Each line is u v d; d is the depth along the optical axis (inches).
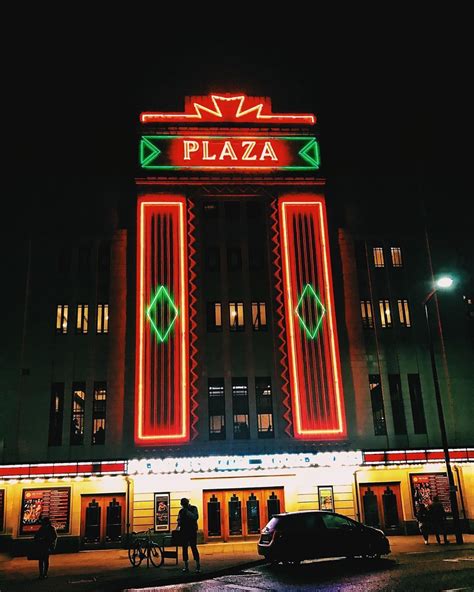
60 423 1171.3
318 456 1136.8
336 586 572.7
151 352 1191.6
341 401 1200.8
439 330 1298.0
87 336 1226.0
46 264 1267.2
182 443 1147.3
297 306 1251.8
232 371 1219.9
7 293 1224.8
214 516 1138.0
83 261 1288.1
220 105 1398.9
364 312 1302.9
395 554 815.7
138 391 1164.5
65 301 1252.5
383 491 1189.7
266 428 1192.2
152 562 789.2
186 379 1183.6
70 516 1107.9
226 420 1181.1
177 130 1348.4
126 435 1149.1
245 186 1333.7
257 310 1269.7
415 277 1338.6
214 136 1354.6
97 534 1112.8
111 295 1254.9
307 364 1217.4
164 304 1226.0
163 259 1256.8
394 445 1206.3
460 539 933.8
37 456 1138.0
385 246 1354.6
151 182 1304.1
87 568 813.2
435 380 1026.7
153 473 1099.3
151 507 1124.5
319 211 1323.8
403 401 1238.9
